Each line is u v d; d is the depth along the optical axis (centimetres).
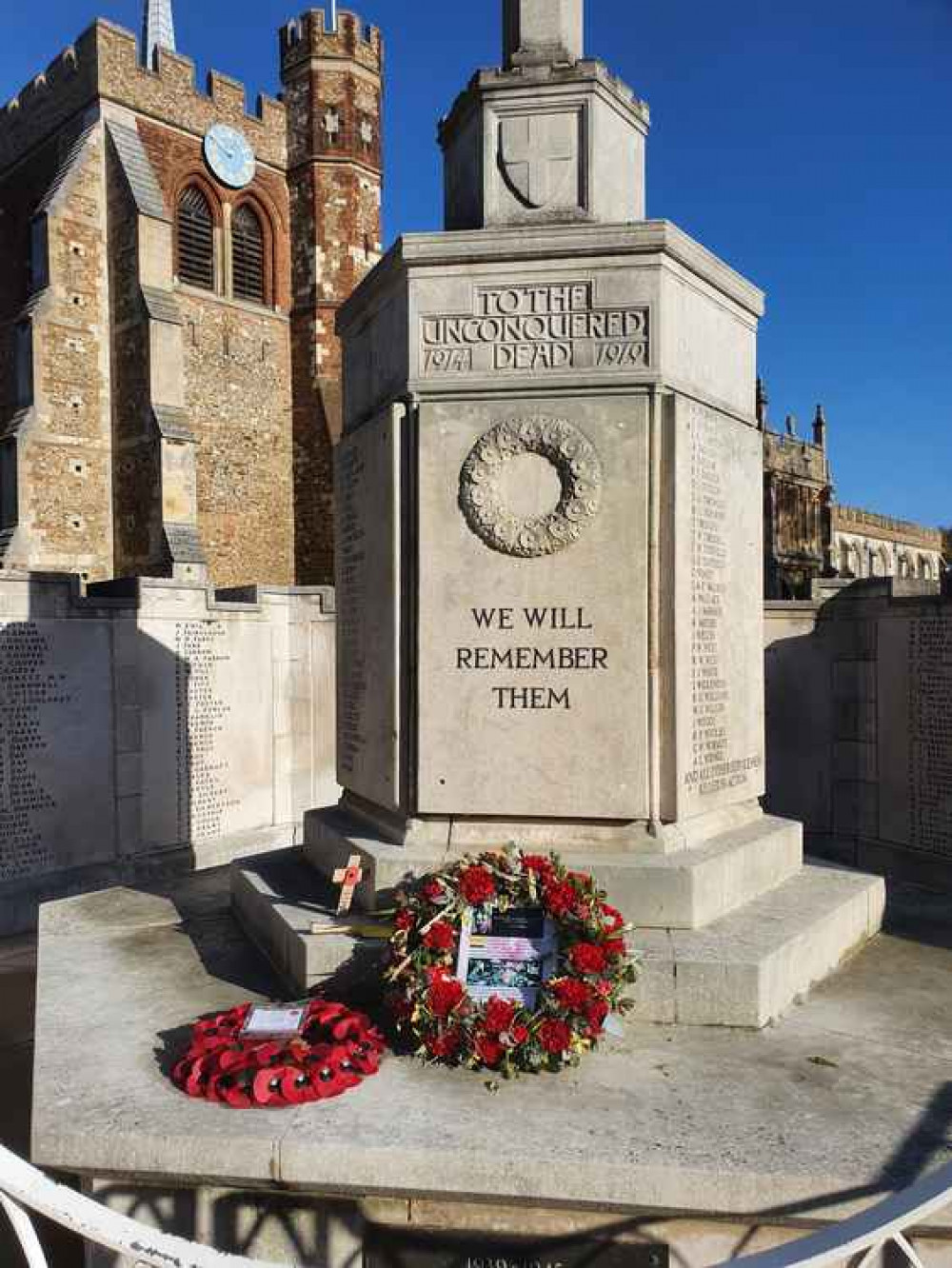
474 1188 298
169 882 679
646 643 460
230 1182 310
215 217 2631
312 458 2728
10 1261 380
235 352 2650
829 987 448
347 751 569
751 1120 321
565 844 462
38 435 2241
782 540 3575
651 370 460
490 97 500
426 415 478
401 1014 377
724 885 462
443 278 478
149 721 922
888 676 784
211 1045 358
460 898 391
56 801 845
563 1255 308
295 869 559
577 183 493
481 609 472
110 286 2364
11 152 2709
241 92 2673
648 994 402
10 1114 469
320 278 2736
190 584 958
